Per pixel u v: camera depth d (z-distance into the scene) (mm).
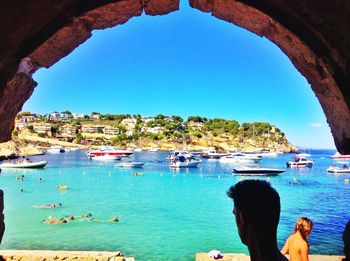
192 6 4156
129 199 34844
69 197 36062
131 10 3926
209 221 25016
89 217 26234
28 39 3551
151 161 96938
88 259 12219
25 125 195750
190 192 39875
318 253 17438
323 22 3297
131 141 194750
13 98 3861
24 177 55344
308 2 3271
